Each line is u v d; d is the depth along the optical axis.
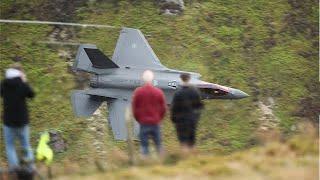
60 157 94.56
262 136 43.19
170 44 108.62
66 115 101.06
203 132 97.38
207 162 40.19
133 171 39.12
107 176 38.84
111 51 108.56
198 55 107.12
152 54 90.88
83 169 44.53
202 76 103.81
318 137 41.50
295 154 39.09
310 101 103.50
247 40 110.44
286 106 102.25
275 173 34.97
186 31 110.50
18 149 48.25
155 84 87.69
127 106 89.38
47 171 44.84
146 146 49.56
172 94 87.38
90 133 98.06
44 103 102.56
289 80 105.81
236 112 100.38
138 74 89.69
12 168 43.50
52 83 105.00
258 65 107.06
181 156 43.84
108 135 98.50
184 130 51.41
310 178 33.50
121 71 90.81
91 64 91.50
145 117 49.28
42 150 50.91
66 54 109.56
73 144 96.75
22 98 45.00
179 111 51.50
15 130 45.00
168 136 96.56
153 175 37.81
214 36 110.44
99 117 100.50
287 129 98.88
